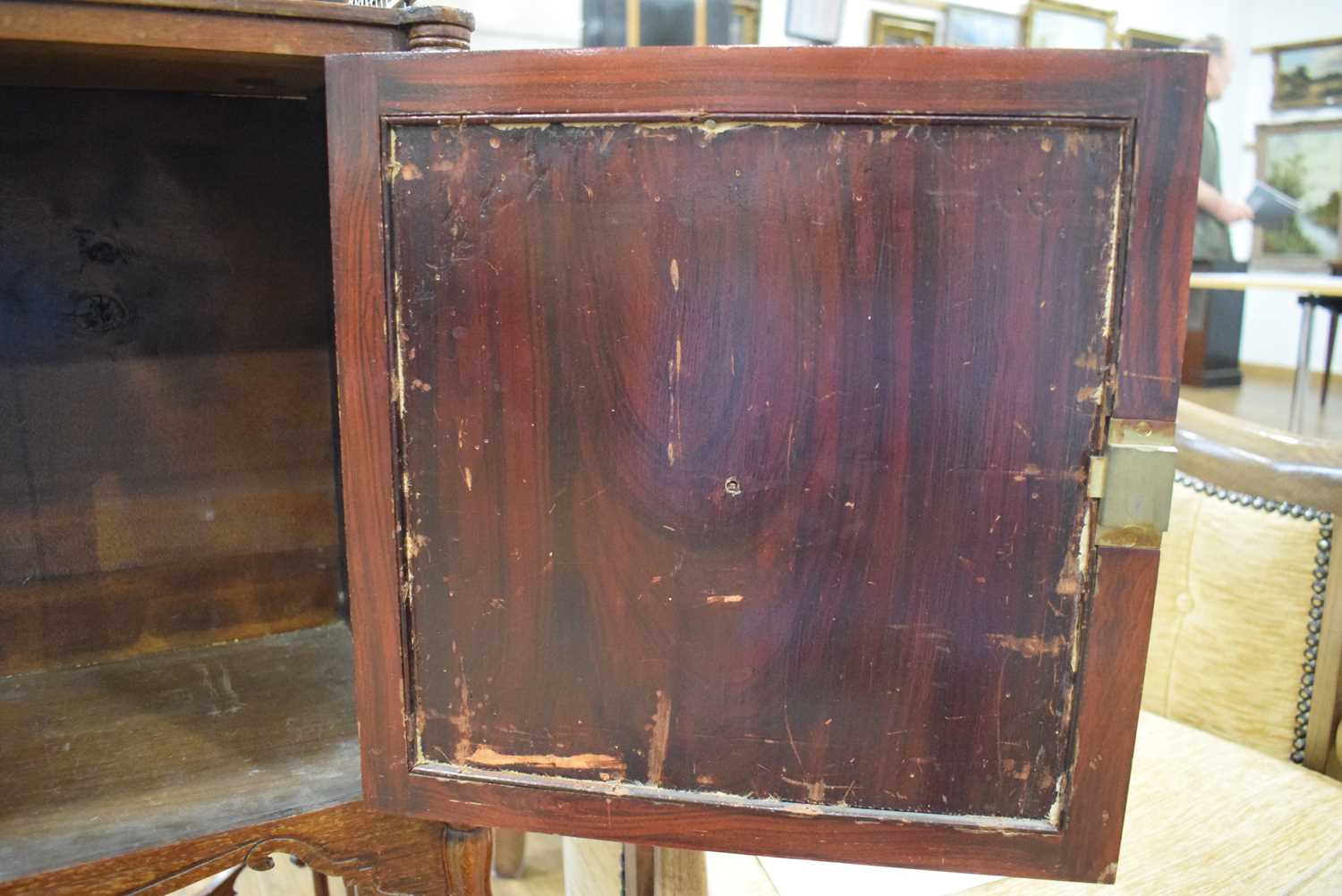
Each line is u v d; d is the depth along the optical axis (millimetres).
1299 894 703
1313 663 895
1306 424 2572
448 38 525
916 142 452
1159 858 738
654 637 517
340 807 590
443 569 523
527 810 548
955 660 500
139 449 750
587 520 507
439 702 542
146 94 709
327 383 803
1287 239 3441
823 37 1688
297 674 750
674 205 470
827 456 485
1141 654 486
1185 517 979
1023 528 482
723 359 481
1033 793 513
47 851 538
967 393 471
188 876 558
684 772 532
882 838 525
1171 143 440
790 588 501
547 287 486
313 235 778
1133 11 2639
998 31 2174
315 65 562
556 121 469
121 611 765
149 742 651
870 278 466
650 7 1293
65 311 712
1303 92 3279
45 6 465
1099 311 458
